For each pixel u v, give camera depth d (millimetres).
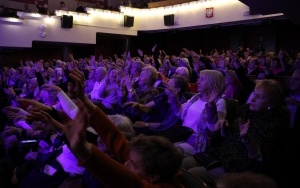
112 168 850
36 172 1932
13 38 9148
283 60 4914
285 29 10000
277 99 1636
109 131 1361
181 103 2695
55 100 3107
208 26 9797
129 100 3121
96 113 1360
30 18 9398
